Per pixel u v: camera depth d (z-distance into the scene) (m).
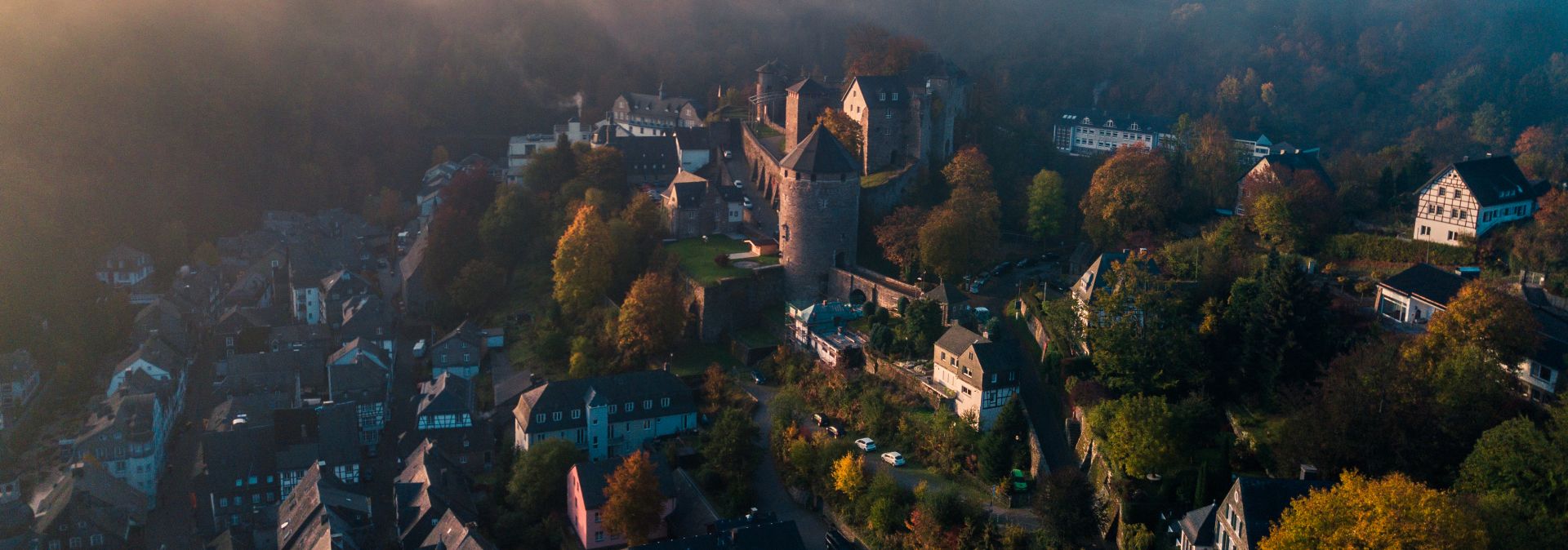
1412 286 138.50
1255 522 99.56
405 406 187.62
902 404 147.25
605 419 156.75
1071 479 119.50
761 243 199.38
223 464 160.62
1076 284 157.00
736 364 174.12
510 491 147.00
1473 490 100.06
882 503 126.75
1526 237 144.50
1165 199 181.38
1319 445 110.62
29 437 193.50
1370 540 85.94
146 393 183.25
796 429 145.75
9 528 157.75
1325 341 128.00
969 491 131.50
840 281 180.50
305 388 195.50
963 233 171.12
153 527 163.62
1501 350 116.69
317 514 143.12
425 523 138.88
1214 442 123.06
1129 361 132.38
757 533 121.38
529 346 193.50
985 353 137.25
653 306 173.75
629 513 133.25
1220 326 133.50
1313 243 164.75
